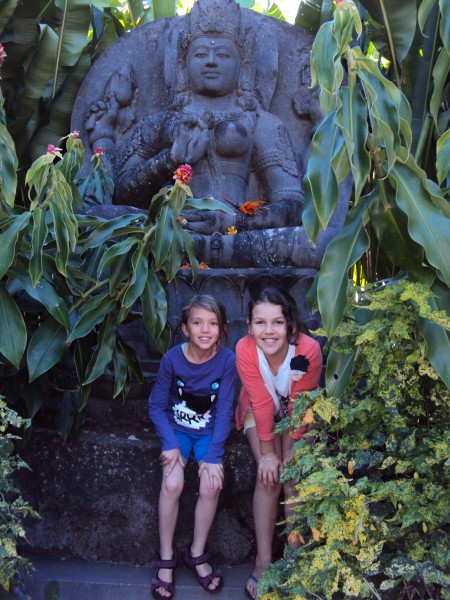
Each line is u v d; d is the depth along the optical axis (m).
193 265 2.34
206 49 3.42
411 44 3.02
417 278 2.02
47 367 2.24
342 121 1.89
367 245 2.00
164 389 2.38
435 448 1.76
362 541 1.74
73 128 3.70
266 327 2.19
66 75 3.84
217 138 3.32
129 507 2.45
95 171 3.05
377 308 1.88
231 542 2.40
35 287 2.17
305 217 2.00
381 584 1.69
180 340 2.74
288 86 3.71
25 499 2.55
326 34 1.91
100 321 2.25
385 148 2.03
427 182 2.04
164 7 4.54
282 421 2.00
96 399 2.69
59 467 2.52
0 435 2.07
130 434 2.60
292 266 2.82
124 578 2.30
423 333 1.85
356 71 1.96
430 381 1.99
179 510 2.42
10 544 1.87
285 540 2.38
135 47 3.77
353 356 2.02
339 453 1.89
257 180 3.52
